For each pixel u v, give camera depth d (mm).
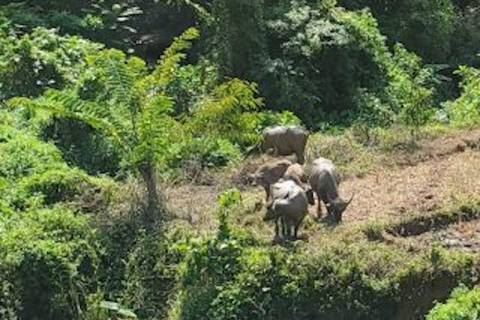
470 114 27531
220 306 16750
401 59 31812
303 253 17156
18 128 24766
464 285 16391
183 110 26250
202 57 30094
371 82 30406
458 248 17984
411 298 16797
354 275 16812
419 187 20875
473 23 36094
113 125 20672
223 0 29062
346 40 29844
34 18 31062
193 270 17234
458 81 34281
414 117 27000
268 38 30203
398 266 16969
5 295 17766
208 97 26188
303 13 30375
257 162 22641
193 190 21797
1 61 27250
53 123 24516
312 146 23891
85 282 18484
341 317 16719
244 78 29125
